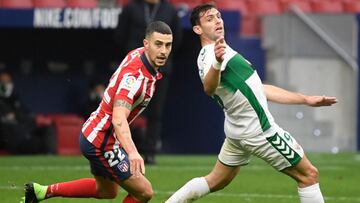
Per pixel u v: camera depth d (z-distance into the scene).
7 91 50.72
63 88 57.31
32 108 57.12
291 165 23.20
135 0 41.59
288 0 62.72
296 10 56.84
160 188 33.25
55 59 57.22
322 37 56.66
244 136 23.30
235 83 23.06
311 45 56.69
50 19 51.59
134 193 23.08
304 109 55.62
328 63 56.84
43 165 42.00
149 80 22.22
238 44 53.09
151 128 42.19
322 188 34.34
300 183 23.36
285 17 56.66
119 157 22.77
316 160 48.19
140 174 22.75
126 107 21.75
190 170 40.06
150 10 41.50
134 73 22.05
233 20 52.69
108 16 51.78
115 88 22.38
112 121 21.86
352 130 56.59
